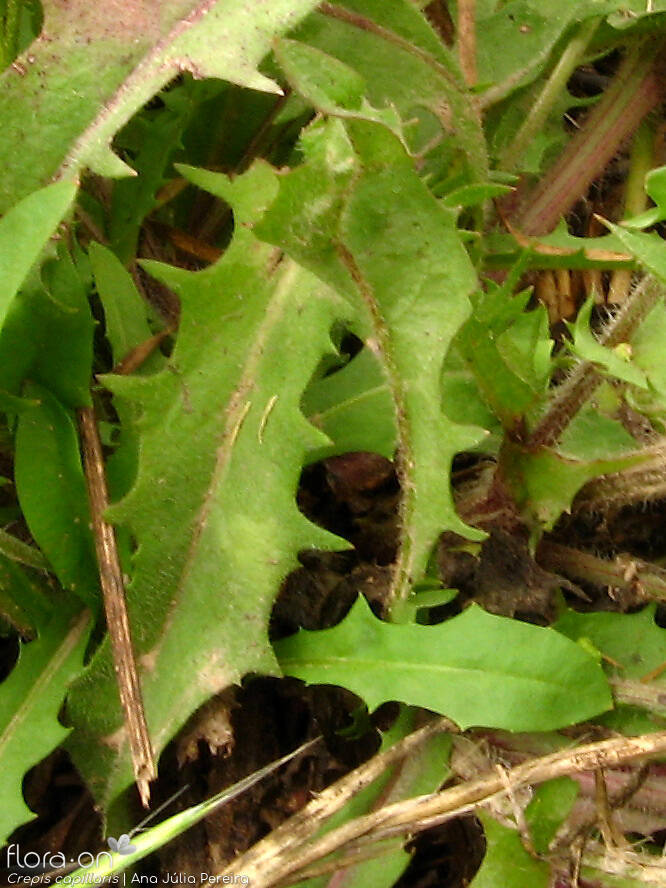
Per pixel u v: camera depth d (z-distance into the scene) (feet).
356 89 0.40
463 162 0.58
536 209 0.68
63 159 0.48
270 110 0.61
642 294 0.49
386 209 0.41
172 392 0.48
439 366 0.43
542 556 0.59
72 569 0.51
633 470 0.54
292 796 0.55
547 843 0.49
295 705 0.56
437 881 0.56
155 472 0.48
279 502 0.48
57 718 0.50
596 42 0.67
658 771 0.53
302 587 0.56
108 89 0.47
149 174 0.59
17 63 0.47
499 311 0.52
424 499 0.47
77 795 0.56
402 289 0.43
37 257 0.47
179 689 0.48
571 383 0.53
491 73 0.64
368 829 0.48
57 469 0.51
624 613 0.58
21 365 0.50
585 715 0.48
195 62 0.46
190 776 0.54
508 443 0.54
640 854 0.51
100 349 0.59
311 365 0.47
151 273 0.48
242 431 0.48
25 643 0.54
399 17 0.54
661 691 0.52
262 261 0.48
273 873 0.48
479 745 0.53
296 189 0.40
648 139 0.71
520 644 0.49
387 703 0.55
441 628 0.49
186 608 0.49
